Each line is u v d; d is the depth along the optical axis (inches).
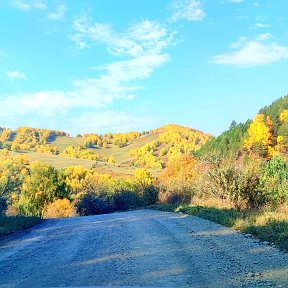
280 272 266.7
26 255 397.1
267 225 447.8
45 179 2647.6
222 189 745.6
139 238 470.0
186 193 1119.6
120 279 274.7
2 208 1201.4
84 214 1752.0
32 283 276.4
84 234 552.7
